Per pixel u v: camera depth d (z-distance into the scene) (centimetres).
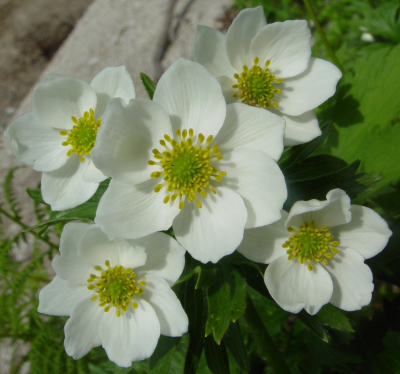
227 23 20
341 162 8
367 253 7
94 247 7
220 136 7
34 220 19
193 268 7
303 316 7
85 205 8
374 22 15
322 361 10
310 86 8
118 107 6
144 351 7
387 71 10
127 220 7
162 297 7
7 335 14
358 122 11
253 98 8
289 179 8
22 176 20
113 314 7
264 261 7
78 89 8
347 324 7
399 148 10
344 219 7
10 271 14
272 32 8
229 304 7
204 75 7
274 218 7
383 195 11
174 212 7
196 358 7
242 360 7
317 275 7
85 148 8
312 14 12
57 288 8
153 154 7
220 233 7
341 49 12
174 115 7
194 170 7
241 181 7
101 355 13
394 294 12
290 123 8
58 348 13
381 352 10
